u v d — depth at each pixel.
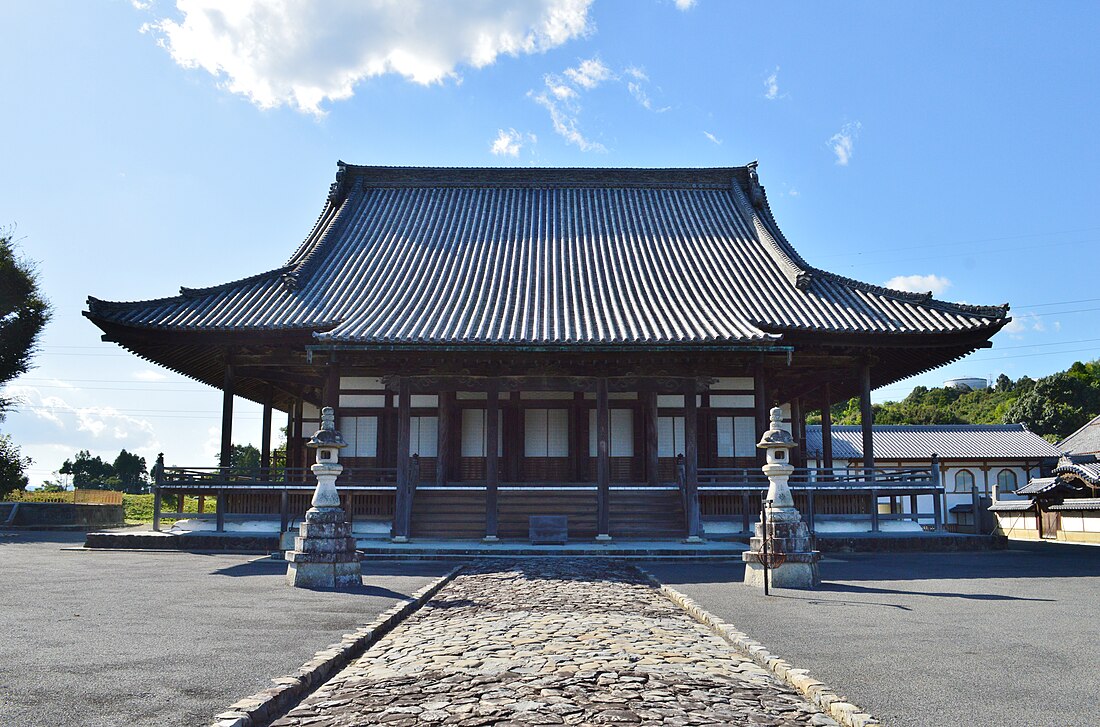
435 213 32.41
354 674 7.38
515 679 7.15
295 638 8.72
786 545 13.58
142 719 5.71
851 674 7.15
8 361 40.19
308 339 23.41
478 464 26.89
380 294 25.02
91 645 8.29
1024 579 14.74
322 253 28.20
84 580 14.32
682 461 24.73
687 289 25.88
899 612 10.73
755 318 23.05
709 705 6.32
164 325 22.41
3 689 6.50
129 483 85.81
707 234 30.94
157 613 10.47
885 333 22.83
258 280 25.81
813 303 24.78
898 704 6.21
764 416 23.84
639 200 33.88
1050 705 6.20
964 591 12.99
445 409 25.58
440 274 26.91
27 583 13.85
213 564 17.41
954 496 48.75
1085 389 70.00
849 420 87.94
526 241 30.08
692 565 17.41
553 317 22.89
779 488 14.12
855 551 20.81
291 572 13.76
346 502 22.20
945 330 22.86
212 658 7.67
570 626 9.90
